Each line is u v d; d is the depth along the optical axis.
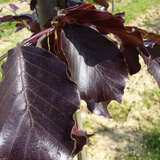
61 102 0.11
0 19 0.24
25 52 0.12
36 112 0.10
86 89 0.13
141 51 0.15
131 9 1.63
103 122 0.81
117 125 0.79
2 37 1.38
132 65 0.16
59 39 0.14
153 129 0.77
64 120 0.10
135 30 0.12
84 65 0.13
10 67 0.11
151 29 1.39
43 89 0.11
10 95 0.10
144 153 0.69
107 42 0.14
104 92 0.13
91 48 0.13
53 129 0.10
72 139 0.10
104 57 0.13
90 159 0.69
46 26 0.16
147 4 1.70
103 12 0.12
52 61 0.12
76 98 0.11
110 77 0.13
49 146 0.10
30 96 0.10
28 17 0.24
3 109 0.10
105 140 0.74
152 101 0.88
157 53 0.15
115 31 0.14
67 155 0.10
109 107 0.85
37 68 0.11
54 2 0.15
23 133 0.10
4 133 0.10
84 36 0.14
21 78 0.11
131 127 0.78
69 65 0.13
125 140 0.74
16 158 0.09
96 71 0.13
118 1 1.84
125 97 0.90
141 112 0.83
